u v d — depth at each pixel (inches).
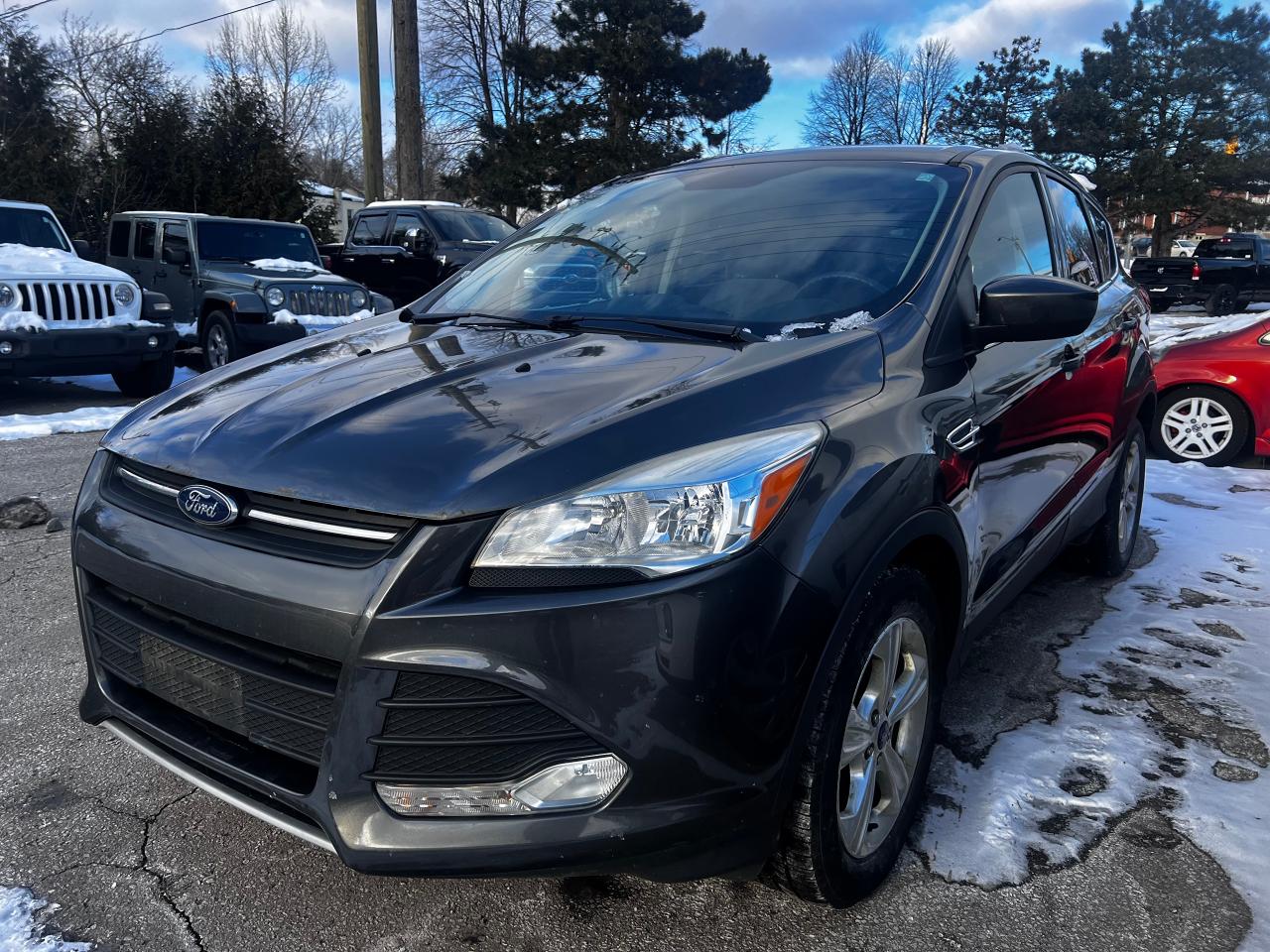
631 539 68.3
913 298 99.4
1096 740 113.5
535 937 81.6
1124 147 1685.5
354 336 112.4
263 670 73.6
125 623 84.4
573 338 99.8
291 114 1985.7
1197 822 97.3
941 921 83.4
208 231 435.5
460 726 68.4
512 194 1198.3
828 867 78.7
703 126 1243.8
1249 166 1667.1
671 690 67.1
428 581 67.7
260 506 75.3
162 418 91.7
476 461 72.0
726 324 99.3
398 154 617.0
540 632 66.4
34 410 343.6
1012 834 95.0
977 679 130.0
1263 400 265.9
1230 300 846.5
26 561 174.2
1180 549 188.5
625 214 131.0
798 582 71.8
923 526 84.0
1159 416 282.7
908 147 132.4
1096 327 143.7
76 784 103.1
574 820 67.7
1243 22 1705.2
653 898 86.4
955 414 94.1
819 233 112.3
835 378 85.6
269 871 89.7
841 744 77.7
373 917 83.8
